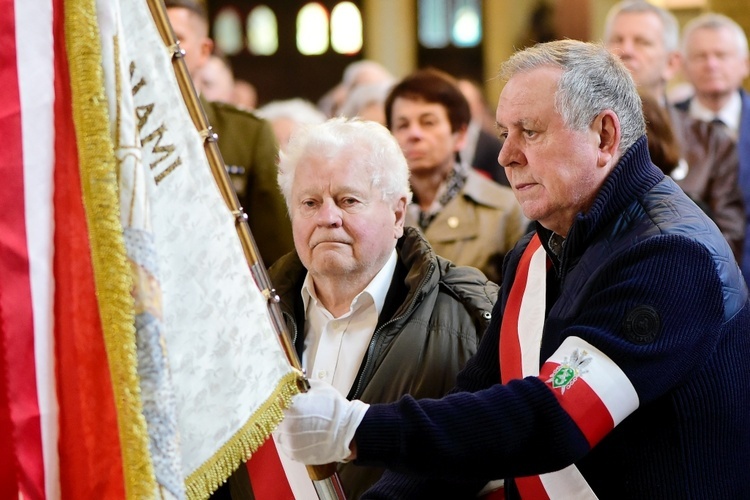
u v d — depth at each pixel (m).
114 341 2.60
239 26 14.69
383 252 3.66
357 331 3.69
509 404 2.87
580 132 3.08
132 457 2.58
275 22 14.67
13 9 2.64
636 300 2.91
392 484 3.45
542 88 3.09
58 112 2.66
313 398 2.93
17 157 2.62
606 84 3.10
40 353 2.62
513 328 3.32
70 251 2.63
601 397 2.86
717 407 2.98
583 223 3.07
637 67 7.01
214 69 7.70
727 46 7.92
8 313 2.59
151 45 2.89
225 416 2.87
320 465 3.13
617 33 7.09
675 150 5.08
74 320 2.63
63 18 2.67
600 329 2.92
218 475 2.86
